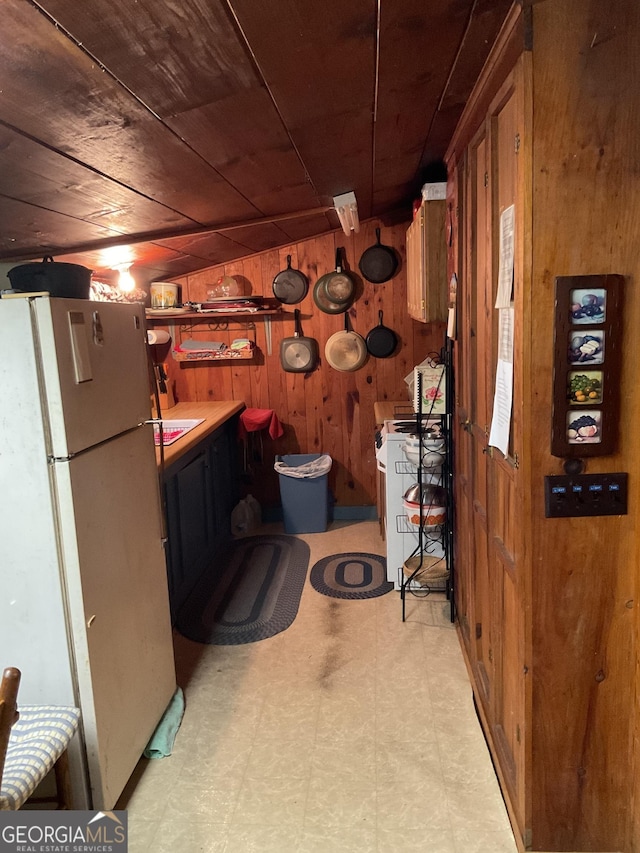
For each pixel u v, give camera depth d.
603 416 1.40
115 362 1.87
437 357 3.73
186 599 3.21
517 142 1.37
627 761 1.54
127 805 1.88
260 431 4.26
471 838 1.71
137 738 1.97
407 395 4.12
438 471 3.02
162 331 4.12
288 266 4.02
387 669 2.54
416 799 1.85
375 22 1.26
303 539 4.00
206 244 3.21
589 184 1.32
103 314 1.79
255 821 1.80
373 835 1.73
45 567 1.61
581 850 1.58
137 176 1.80
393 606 3.07
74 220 2.08
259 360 4.18
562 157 1.32
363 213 3.62
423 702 2.31
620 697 1.52
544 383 1.41
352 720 2.23
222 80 1.35
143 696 2.03
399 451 3.09
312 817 1.80
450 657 2.60
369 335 4.04
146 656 2.06
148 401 2.12
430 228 2.87
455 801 1.84
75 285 1.77
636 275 1.36
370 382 4.14
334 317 4.08
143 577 2.05
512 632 1.69
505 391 1.60
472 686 2.36
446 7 1.24
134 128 1.46
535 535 1.46
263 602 3.16
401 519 3.15
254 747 2.11
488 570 2.00
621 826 1.57
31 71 1.09
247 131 1.71
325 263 4.00
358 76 1.53
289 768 2.01
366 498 4.32
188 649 2.75
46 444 1.56
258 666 2.60
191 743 2.14
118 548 1.86
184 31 1.11
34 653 1.66
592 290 1.36
